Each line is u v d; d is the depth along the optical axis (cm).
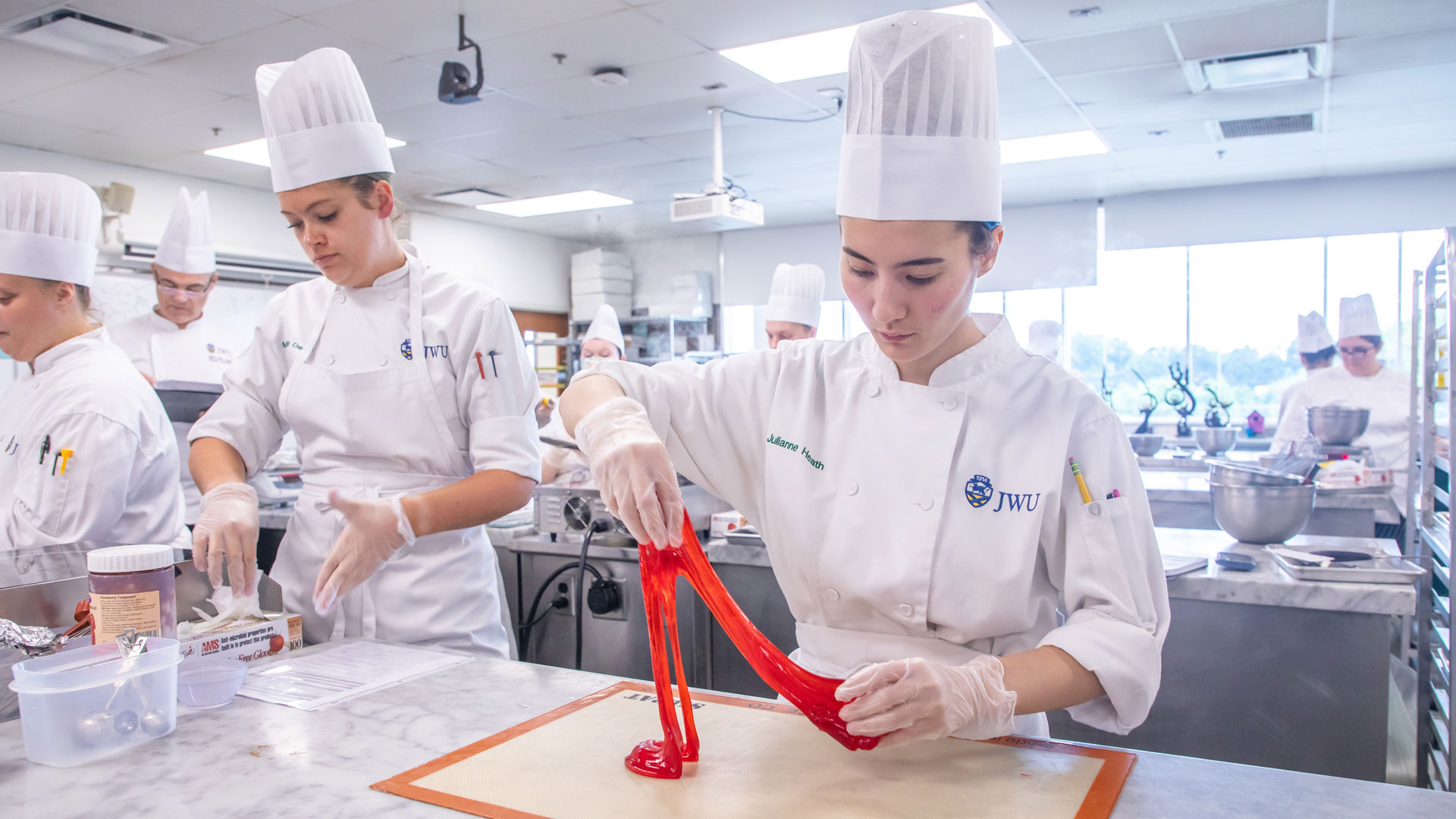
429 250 894
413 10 411
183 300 372
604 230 990
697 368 137
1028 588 110
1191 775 91
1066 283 854
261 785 89
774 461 125
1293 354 796
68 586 134
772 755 96
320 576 132
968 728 92
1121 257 847
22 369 591
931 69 98
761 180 758
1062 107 562
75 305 196
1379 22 431
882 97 99
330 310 168
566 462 269
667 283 1042
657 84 520
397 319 164
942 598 112
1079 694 97
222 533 141
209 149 621
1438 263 257
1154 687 98
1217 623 201
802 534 122
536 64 486
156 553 119
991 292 895
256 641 132
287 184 151
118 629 116
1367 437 527
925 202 98
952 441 113
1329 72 500
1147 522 109
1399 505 412
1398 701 247
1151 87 525
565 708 110
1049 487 108
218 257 706
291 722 106
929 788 88
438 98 536
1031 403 114
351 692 117
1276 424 800
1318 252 779
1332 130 612
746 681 248
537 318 1038
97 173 645
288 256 757
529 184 765
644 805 85
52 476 176
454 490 148
